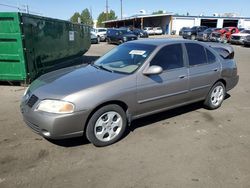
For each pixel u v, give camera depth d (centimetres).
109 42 2811
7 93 732
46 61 940
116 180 328
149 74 434
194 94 529
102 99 386
